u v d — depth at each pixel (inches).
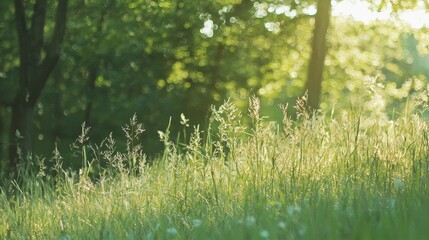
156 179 304.8
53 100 1272.1
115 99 1296.8
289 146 291.1
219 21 1226.6
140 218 258.8
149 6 1036.5
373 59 1393.9
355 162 266.8
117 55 1246.9
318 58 729.6
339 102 1408.7
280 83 1355.8
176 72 1286.9
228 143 291.9
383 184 237.9
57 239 274.7
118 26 1094.4
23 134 808.9
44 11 829.2
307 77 733.3
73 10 1067.3
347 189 235.1
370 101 300.7
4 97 1126.4
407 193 201.2
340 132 295.3
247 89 1314.0
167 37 1201.4
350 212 179.3
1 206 365.1
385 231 131.6
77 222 282.8
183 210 259.6
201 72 1298.0
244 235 160.4
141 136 1267.2
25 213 322.3
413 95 302.0
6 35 1111.0
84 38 1092.5
